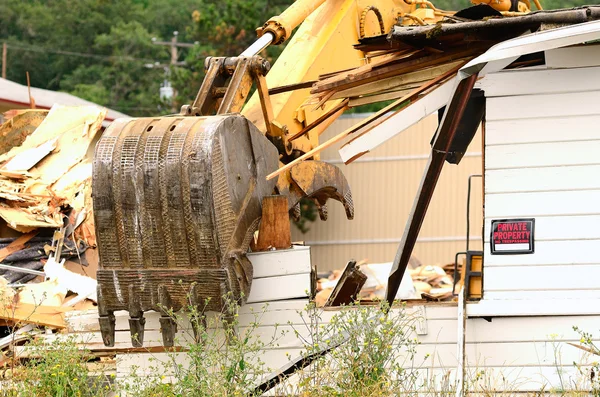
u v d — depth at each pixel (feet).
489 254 65.77
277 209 70.23
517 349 65.31
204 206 63.77
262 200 70.38
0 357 76.54
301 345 68.13
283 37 80.33
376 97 75.41
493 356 65.51
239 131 67.92
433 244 238.89
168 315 65.36
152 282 65.57
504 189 65.67
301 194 79.00
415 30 67.77
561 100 65.05
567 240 64.85
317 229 249.96
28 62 543.80
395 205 245.86
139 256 65.67
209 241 64.08
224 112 72.23
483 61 62.08
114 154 65.92
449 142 64.69
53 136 113.70
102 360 76.23
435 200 239.50
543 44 61.36
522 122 65.57
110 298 66.74
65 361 66.33
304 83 78.54
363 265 134.00
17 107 197.57
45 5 580.71
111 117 202.18
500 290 65.46
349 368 60.64
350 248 247.70
